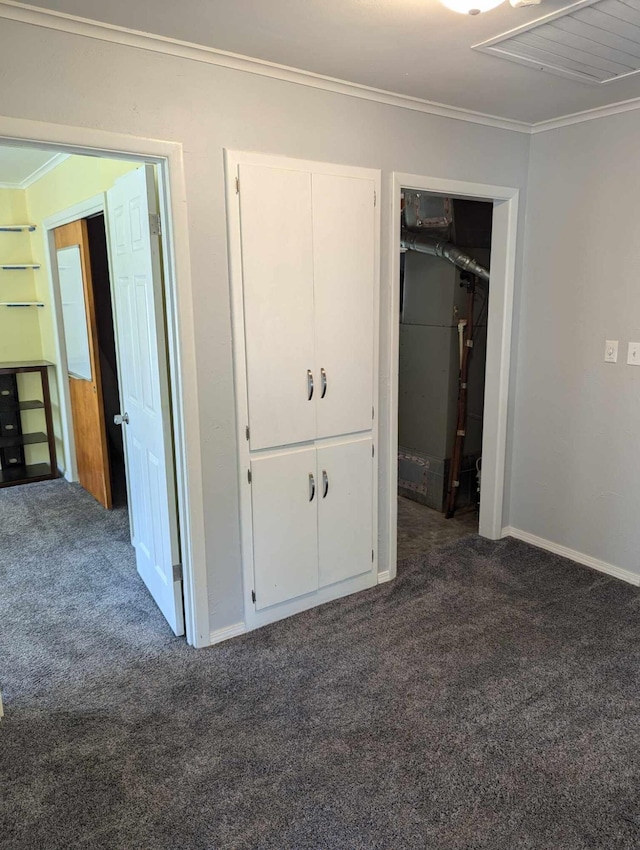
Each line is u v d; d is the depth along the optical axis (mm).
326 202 2549
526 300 3393
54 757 1978
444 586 3092
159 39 2025
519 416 3537
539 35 1999
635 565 3098
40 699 2264
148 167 2287
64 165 3975
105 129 2016
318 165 2498
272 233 2426
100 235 4684
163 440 2518
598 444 3168
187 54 2111
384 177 2729
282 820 1733
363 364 2816
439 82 2479
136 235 2545
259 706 2215
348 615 2828
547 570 3262
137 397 2887
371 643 2602
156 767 1933
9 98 1845
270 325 2492
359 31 1968
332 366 2713
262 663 2473
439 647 2566
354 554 2986
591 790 1829
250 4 1770
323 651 2547
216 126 2230
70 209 3893
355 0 1741
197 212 2244
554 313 3266
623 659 2473
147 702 2242
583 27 1930
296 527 2752
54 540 3758
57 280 4609
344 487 2877
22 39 1832
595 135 2945
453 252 3787
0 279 4938
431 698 2246
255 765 1937
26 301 5078
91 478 4512
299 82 2385
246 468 2549
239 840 1672
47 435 4957
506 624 2738
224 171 2277
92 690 2314
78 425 4613
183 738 2059
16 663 2486
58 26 1871
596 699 2234
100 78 1978
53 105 1915
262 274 2432
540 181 3227
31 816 1755
